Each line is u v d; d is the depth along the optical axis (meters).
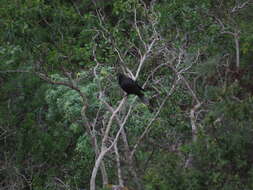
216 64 17.33
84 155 16.77
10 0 20.42
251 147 12.46
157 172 12.29
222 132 12.41
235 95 15.24
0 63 18.92
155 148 15.98
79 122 16.28
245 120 12.41
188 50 17.27
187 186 11.98
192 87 17.67
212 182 11.98
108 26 18.27
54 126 18.66
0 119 18.97
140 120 15.91
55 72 17.56
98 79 14.55
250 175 12.16
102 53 18.89
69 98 16.14
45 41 20.45
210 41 18.58
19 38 19.81
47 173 18.38
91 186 13.46
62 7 21.42
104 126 14.55
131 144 16.02
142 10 18.19
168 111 16.25
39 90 19.14
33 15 20.30
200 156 12.30
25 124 19.03
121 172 14.95
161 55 17.14
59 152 18.58
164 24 18.27
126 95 13.82
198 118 16.59
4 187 18.31
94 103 16.02
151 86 16.94
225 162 11.95
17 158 18.97
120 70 16.92
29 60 18.47
